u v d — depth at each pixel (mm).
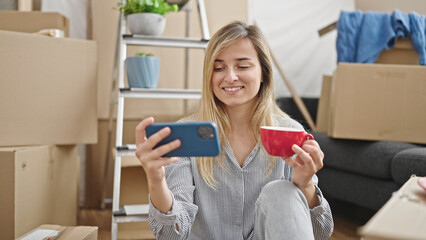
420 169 1610
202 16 1962
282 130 912
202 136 805
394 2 2674
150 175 854
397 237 467
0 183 1480
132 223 1948
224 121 1178
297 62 3035
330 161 2137
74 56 1847
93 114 1888
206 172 1131
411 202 623
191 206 1051
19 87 1736
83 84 1867
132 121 2477
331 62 3113
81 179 2494
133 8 1814
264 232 1011
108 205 2523
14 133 1728
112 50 2475
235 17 2660
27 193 1564
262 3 2932
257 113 1185
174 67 2568
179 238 1005
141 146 830
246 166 1159
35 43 1763
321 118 2467
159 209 945
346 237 1885
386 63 2082
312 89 3080
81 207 2488
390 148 1815
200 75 2600
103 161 2473
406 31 2041
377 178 1886
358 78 1907
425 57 2014
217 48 1111
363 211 2400
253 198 1160
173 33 2557
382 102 1901
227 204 1146
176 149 827
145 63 1788
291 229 884
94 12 2451
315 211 1016
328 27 2357
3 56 1700
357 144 1983
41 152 1684
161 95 1718
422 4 2445
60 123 1825
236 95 1122
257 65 1140
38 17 1994
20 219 1515
